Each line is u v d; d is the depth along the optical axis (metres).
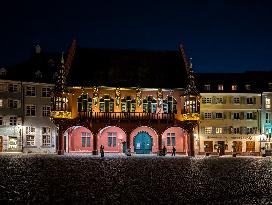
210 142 83.38
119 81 76.19
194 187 19.19
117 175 26.14
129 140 71.44
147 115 72.62
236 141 83.81
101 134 77.62
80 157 57.34
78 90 73.81
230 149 83.38
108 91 75.00
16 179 21.95
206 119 83.50
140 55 81.69
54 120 70.19
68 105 71.75
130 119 72.00
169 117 72.75
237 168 34.84
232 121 83.94
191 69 74.19
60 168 32.25
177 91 75.31
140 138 77.50
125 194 16.52
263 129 84.31
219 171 30.91
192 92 72.62
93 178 23.59
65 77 72.94
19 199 14.77
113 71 78.00
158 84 76.19
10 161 41.59
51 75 81.12
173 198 15.45
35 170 29.28
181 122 72.38
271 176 26.17
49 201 14.44
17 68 80.19
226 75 87.88
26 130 76.31
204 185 20.14
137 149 77.06
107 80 76.00
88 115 72.38
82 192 16.95
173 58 82.00
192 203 14.29
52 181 21.27
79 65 78.25
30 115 77.06
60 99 70.56
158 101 74.69
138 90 74.56
